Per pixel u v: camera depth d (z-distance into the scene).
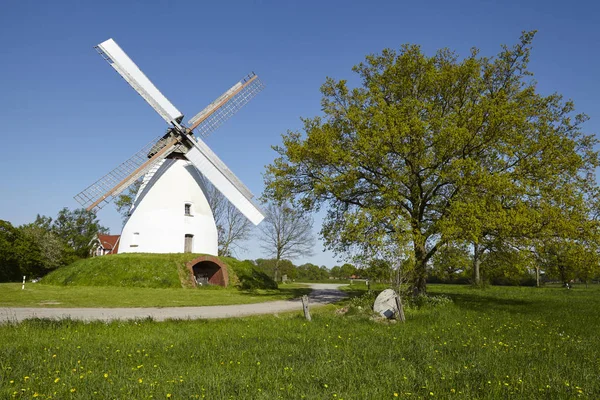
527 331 13.83
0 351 9.16
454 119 22.62
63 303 23.33
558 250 21.81
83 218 90.94
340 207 27.83
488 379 7.54
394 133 21.56
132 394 6.61
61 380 7.23
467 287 49.44
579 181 23.09
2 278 55.94
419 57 24.89
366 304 20.70
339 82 26.53
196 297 29.14
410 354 9.66
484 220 20.33
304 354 9.55
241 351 9.79
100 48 39.31
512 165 23.47
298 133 27.03
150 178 42.41
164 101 41.62
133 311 20.61
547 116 24.17
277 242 62.94
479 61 25.38
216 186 41.22
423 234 23.25
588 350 10.64
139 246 41.06
